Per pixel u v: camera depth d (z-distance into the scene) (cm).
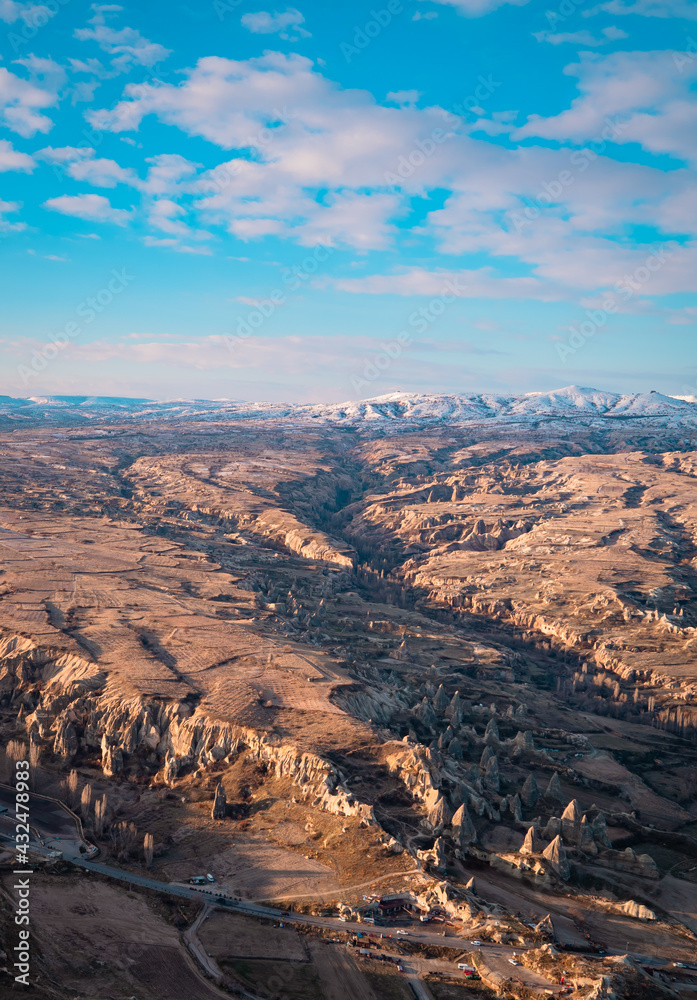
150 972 11256
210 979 11194
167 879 14012
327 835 15238
